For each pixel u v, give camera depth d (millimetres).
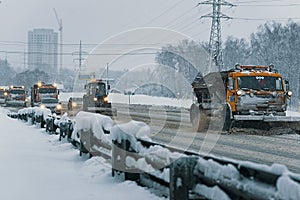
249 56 106250
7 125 36219
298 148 21516
